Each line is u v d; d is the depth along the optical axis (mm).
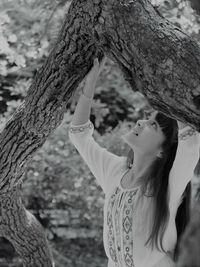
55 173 4742
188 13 2896
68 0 3066
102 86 5211
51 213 5262
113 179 2439
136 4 1669
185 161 2018
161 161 2283
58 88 2133
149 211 2266
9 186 2592
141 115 5043
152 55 1574
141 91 1649
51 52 2094
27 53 3434
